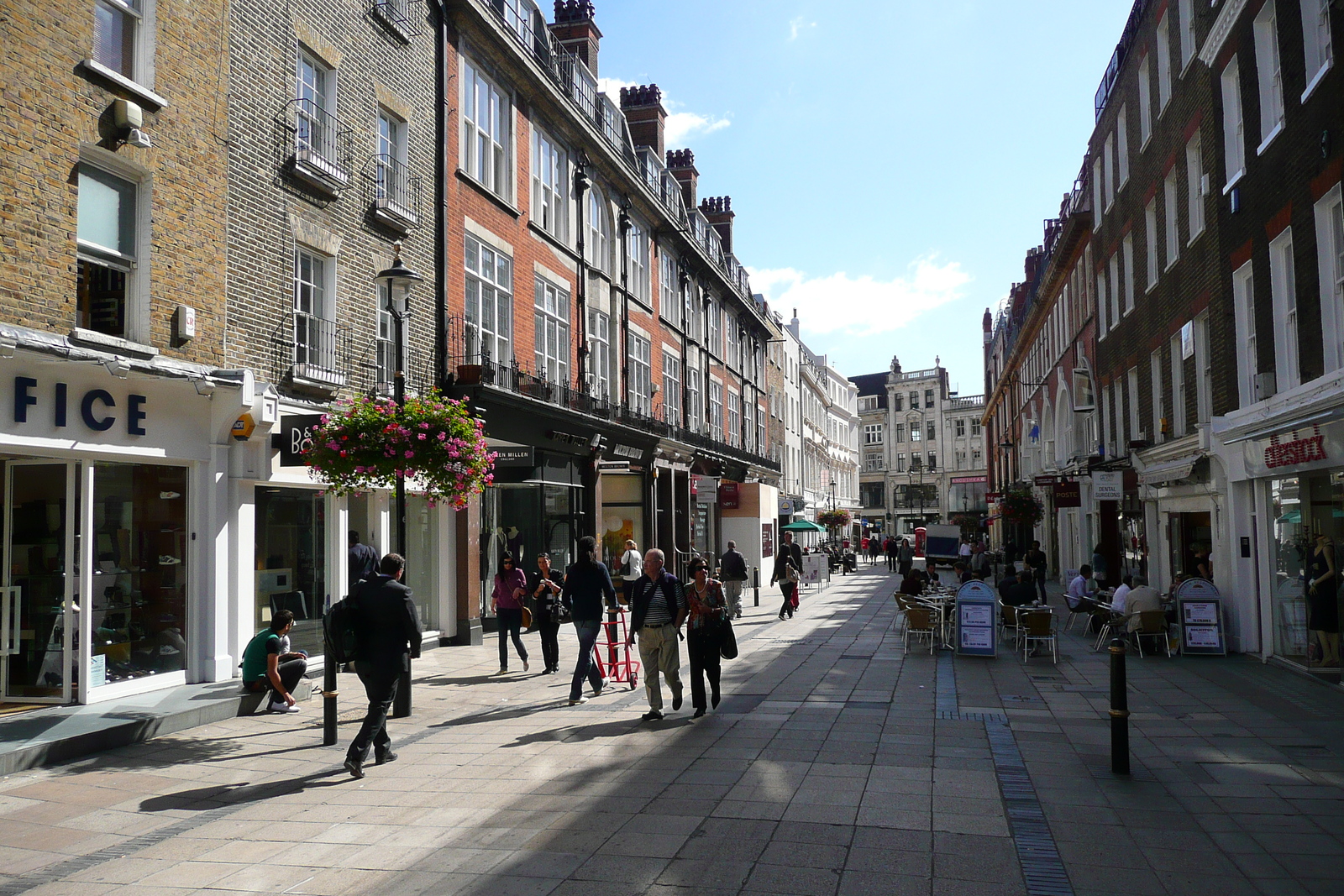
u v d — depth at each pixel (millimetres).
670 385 31109
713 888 4953
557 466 20844
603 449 23188
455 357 16797
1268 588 13328
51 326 8922
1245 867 5242
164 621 10539
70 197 9172
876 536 77375
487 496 18594
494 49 18797
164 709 9320
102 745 8383
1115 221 23312
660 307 30234
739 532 35281
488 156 18781
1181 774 7242
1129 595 14523
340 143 13891
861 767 7531
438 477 10008
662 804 6547
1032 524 36750
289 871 5363
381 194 14969
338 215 13805
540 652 15695
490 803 6672
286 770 7758
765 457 44656
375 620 7738
